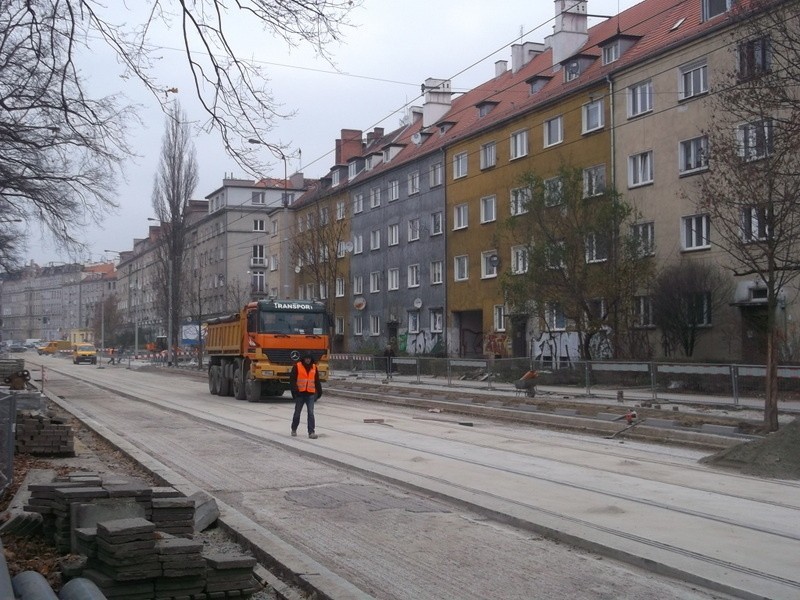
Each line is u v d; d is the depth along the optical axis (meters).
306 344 26.31
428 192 47.38
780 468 11.50
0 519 8.27
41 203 20.44
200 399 28.31
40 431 13.47
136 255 106.25
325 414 21.72
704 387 22.03
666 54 30.33
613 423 17.09
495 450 14.26
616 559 7.29
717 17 28.72
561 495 10.02
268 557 7.28
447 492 10.07
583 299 29.30
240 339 27.56
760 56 17.33
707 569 6.74
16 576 5.69
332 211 55.72
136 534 5.68
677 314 27.72
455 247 44.62
